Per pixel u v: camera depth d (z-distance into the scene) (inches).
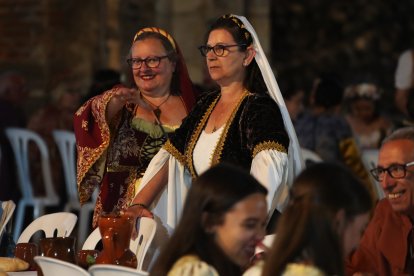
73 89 553.0
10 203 292.0
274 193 247.8
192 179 269.6
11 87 507.2
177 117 302.5
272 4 674.8
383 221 253.1
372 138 514.3
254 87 266.7
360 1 678.5
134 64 299.6
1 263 257.4
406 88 511.5
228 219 189.9
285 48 674.8
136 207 269.9
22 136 491.5
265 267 183.6
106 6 573.3
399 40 674.2
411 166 241.4
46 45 565.9
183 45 596.4
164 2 597.3
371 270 253.0
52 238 249.8
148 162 301.4
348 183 186.7
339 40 676.7
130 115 300.8
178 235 190.1
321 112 458.0
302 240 182.2
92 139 297.0
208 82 477.1
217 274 187.2
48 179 496.7
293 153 262.7
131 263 243.0
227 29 263.9
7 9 569.6
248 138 257.8
